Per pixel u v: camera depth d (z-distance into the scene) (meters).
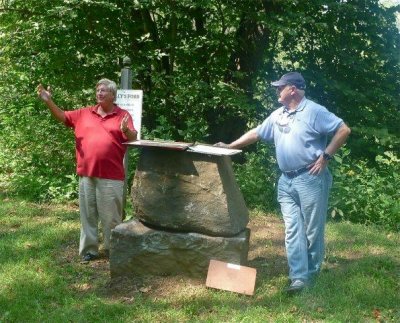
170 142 5.31
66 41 8.90
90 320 4.40
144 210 5.23
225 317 4.45
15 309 4.54
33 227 6.94
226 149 5.12
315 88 10.03
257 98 9.99
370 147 9.47
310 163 4.80
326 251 6.23
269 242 6.60
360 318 4.42
